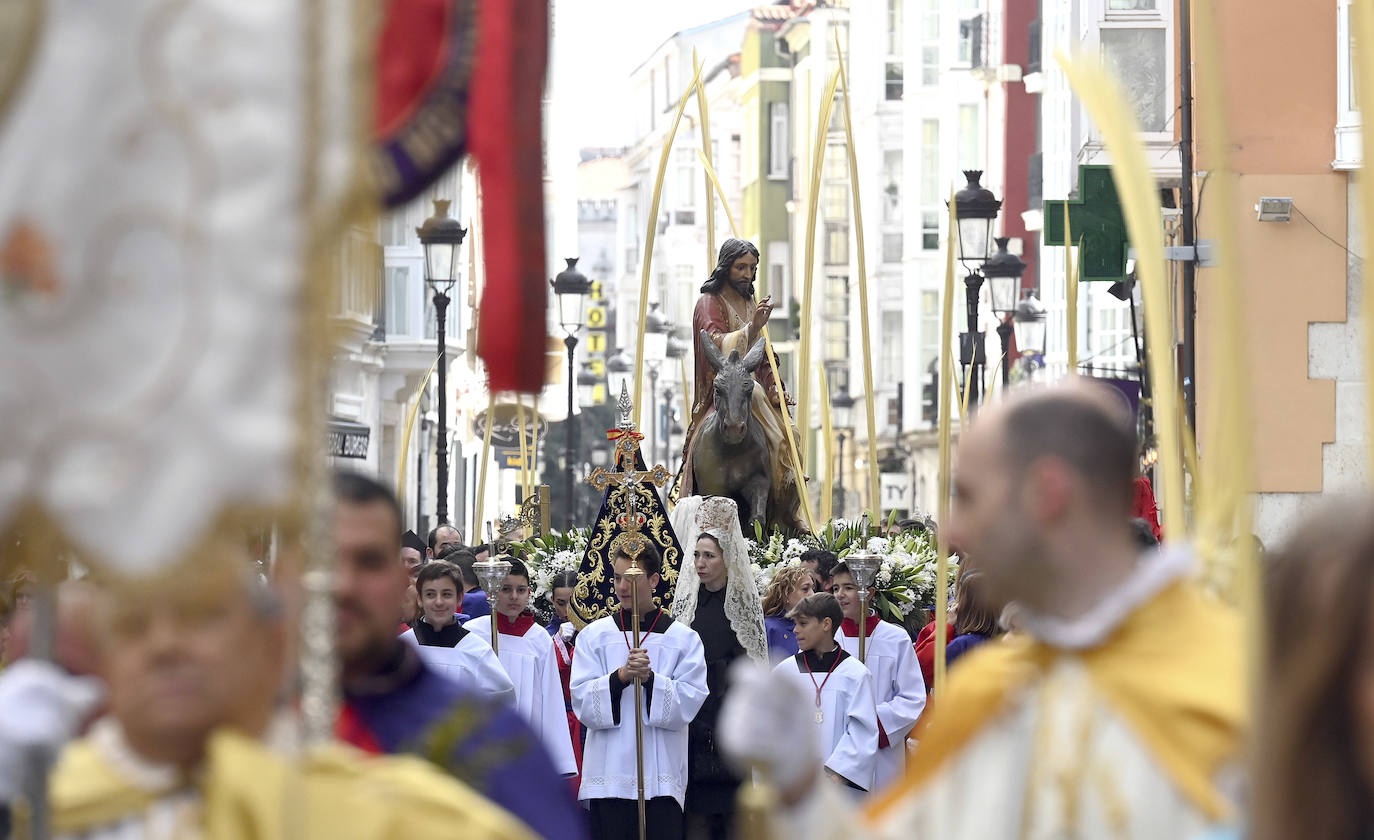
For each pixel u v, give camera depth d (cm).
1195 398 3428
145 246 669
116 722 735
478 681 2653
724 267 4428
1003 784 776
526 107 770
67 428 668
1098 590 777
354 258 685
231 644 712
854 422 16575
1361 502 574
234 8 671
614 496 3212
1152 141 5197
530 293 763
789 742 711
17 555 774
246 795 678
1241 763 711
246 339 668
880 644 2942
